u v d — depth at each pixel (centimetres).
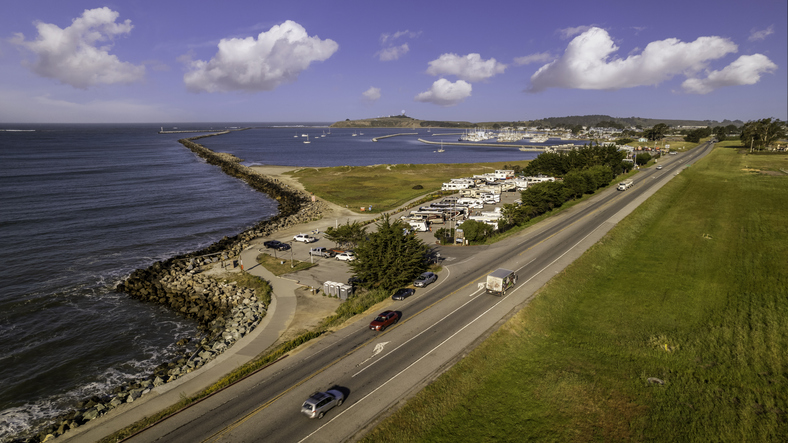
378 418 3275
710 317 5034
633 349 4362
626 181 13650
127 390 4172
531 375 3953
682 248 7556
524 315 4975
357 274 6006
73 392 4266
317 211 11769
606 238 7962
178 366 4503
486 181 15800
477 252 7525
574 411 3438
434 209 10900
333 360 4112
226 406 3456
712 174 14550
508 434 3222
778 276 6072
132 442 3083
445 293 5691
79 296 6488
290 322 5134
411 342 4419
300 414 3331
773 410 3400
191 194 14788
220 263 7612
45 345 5147
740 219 9138
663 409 3438
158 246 8988
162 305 6219
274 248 8181
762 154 19662
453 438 3177
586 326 4925
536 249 7494
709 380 3847
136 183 16612
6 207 11956
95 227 10244
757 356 4172
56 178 17175
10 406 4044
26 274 7281
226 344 4759
